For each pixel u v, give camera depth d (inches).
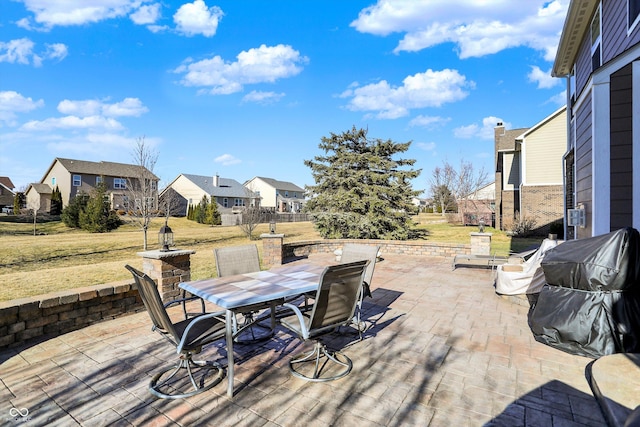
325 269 102.5
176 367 113.1
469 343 137.8
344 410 92.0
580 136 245.3
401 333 149.1
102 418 89.1
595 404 93.6
